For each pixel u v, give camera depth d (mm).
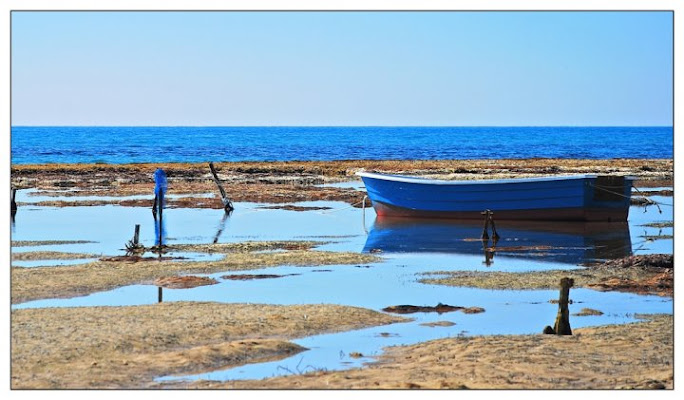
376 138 198750
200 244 31984
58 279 24172
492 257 29562
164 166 78312
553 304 21406
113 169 73625
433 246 32438
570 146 148500
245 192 56094
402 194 42219
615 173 70938
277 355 16500
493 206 40750
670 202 49812
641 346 16797
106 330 17688
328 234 36219
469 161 89312
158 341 17141
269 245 32031
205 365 15734
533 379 14641
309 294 22672
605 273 25516
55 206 47844
